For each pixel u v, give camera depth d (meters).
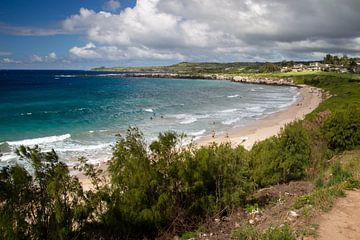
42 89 94.88
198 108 55.88
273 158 14.11
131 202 8.05
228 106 58.84
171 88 104.62
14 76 187.88
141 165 8.62
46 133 34.56
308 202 9.10
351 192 9.63
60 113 49.06
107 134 34.06
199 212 9.34
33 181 7.20
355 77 108.94
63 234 7.07
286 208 9.20
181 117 45.88
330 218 7.86
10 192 6.70
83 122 41.56
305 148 14.47
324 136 18.88
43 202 7.08
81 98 72.06
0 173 6.84
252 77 149.25
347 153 17.98
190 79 170.62
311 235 7.00
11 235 6.41
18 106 56.19
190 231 8.53
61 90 92.75
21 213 6.79
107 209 8.21
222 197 9.62
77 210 7.35
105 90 95.25
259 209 9.80
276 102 65.75
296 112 50.62
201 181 9.24
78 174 20.28
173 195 8.88
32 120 42.56
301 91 91.69
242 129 37.53
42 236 6.98
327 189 9.91
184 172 9.16
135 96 77.69
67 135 33.00
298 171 14.02
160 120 43.28
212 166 9.80
